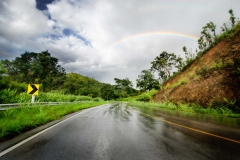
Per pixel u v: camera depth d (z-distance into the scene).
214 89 14.49
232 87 12.61
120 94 119.19
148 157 3.30
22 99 11.45
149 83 66.50
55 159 3.17
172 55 56.12
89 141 4.47
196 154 3.48
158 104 23.70
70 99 24.89
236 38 17.98
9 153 3.49
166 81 37.31
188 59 30.64
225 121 8.32
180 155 3.42
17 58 68.25
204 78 18.17
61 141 4.47
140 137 4.94
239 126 6.87
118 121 8.30
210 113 11.99
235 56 15.61
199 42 28.41
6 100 10.78
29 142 4.36
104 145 4.10
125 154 3.46
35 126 6.66
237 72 12.98
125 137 4.94
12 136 5.00
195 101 16.20
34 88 10.78
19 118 7.10
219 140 4.61
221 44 20.97
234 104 11.46
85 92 82.06
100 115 11.21
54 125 7.05
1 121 6.25
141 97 42.38
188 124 7.39
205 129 6.21
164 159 3.20
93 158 3.23
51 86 69.81
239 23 19.38
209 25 27.41
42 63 65.06
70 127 6.58
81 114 11.84
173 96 23.47
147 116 10.62
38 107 11.37
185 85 22.03
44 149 3.77
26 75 64.38
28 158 3.21
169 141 4.50
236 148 3.90
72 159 3.18
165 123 7.66
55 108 13.09
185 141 4.51
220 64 16.81
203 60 23.30
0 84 13.43
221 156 3.37
